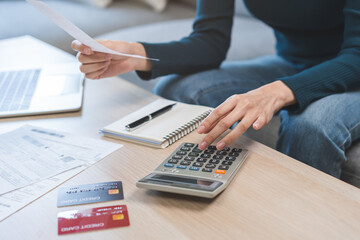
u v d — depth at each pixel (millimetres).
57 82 907
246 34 1776
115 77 974
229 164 572
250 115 658
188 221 478
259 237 449
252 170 578
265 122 687
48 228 472
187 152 616
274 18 1119
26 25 1941
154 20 2117
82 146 655
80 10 2146
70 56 1115
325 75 833
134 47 896
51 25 1952
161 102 799
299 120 809
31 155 625
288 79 802
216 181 527
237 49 1603
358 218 476
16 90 873
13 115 771
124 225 473
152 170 588
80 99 822
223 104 667
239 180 555
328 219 475
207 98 955
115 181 561
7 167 591
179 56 988
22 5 2240
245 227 465
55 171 584
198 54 1035
